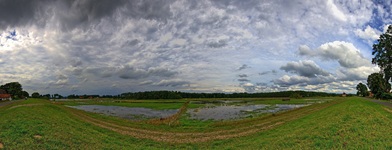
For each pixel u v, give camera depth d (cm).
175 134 2564
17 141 1447
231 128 2858
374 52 5878
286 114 4069
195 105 7981
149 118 4350
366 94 11606
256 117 3994
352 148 1302
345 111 2817
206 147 1936
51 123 2323
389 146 1280
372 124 1889
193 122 3553
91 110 6297
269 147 1603
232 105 7838
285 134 2081
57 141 1588
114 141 2028
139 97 17638
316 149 1361
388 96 6769
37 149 1351
